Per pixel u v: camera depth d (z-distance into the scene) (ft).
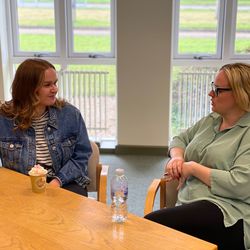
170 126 14.67
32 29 14.83
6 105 7.04
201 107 14.28
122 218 4.84
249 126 6.25
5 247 4.22
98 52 14.74
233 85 6.19
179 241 4.35
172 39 13.89
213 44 14.35
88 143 7.38
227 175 6.00
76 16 14.47
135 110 14.21
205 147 6.62
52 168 7.04
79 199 5.42
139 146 14.49
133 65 13.80
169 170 6.65
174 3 13.98
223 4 13.88
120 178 5.25
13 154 6.87
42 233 4.50
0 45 14.20
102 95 14.52
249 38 14.08
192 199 6.33
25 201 5.36
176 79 14.24
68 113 7.18
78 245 4.25
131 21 13.42
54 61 14.82
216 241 5.92
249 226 5.90
